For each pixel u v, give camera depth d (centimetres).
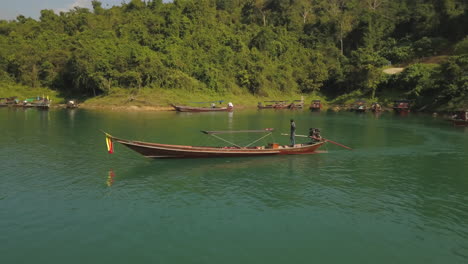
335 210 1420
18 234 1191
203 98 7788
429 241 1170
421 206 1470
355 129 3938
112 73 7362
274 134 3497
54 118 4825
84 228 1238
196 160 2209
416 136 3391
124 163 2131
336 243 1152
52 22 10556
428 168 2089
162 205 1452
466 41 7406
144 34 8969
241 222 1298
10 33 10175
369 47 9875
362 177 1883
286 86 9569
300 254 1081
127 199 1516
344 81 8844
